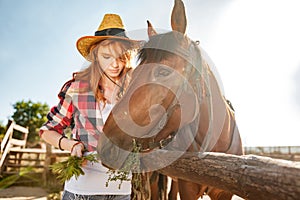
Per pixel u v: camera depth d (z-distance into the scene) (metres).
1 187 6.41
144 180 1.67
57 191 5.79
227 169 1.00
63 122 1.74
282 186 0.77
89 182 1.60
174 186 2.07
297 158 8.35
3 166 7.01
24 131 8.57
